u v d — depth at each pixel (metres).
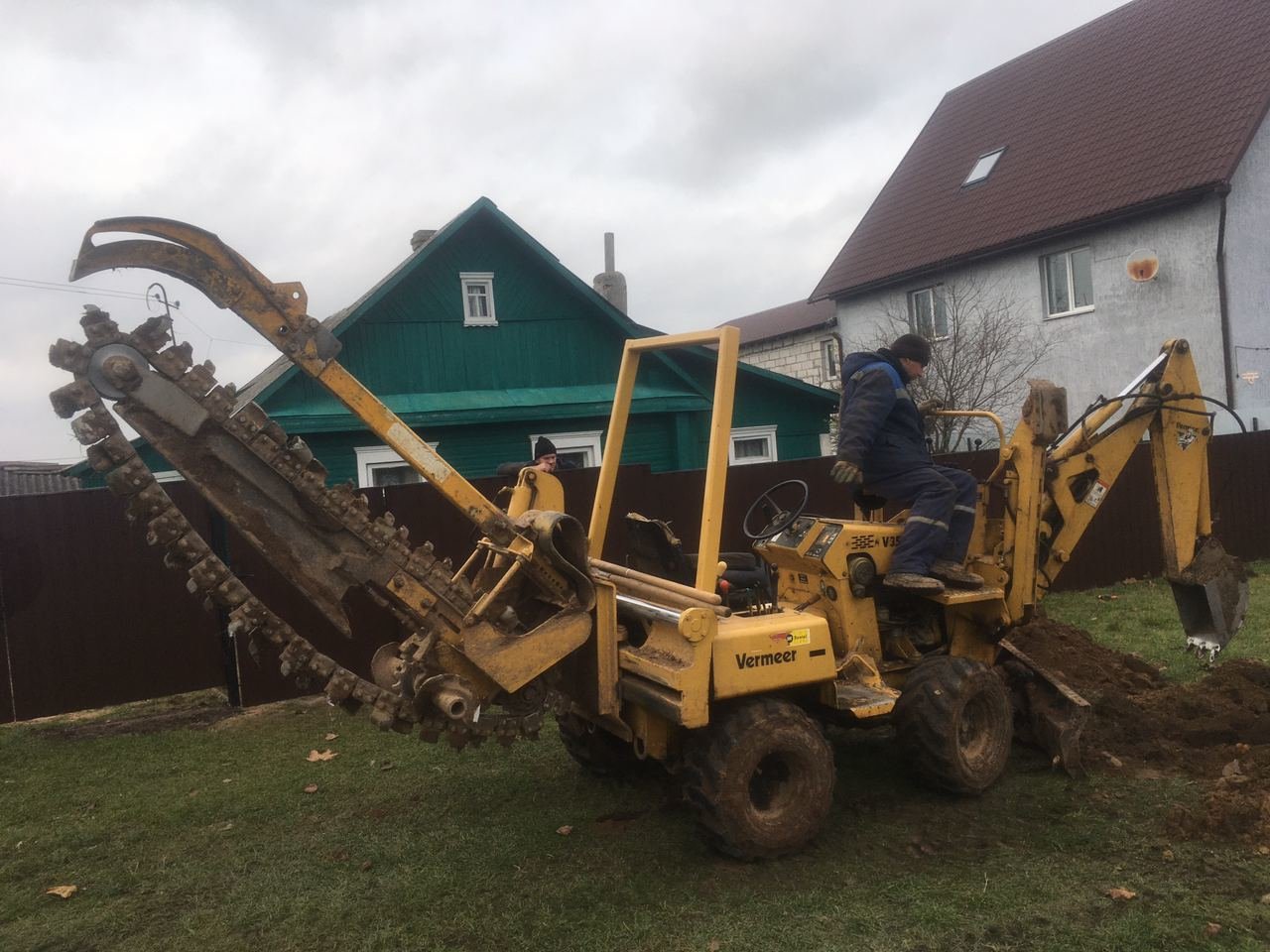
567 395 15.24
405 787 5.31
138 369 3.32
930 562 4.86
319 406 13.56
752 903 3.82
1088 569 10.84
